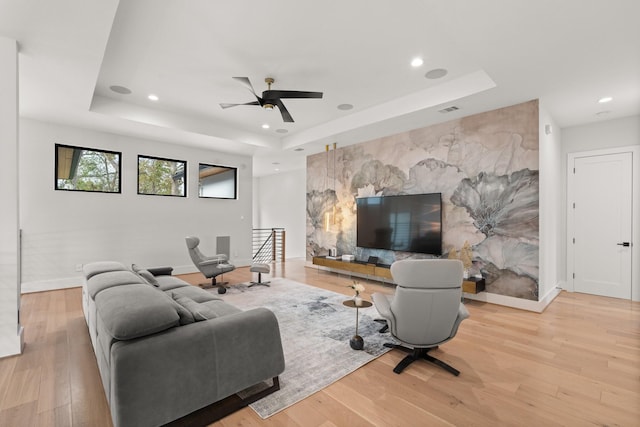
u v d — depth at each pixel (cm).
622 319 351
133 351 147
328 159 669
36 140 462
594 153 465
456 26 237
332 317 353
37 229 464
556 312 376
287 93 336
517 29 240
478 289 399
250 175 734
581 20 228
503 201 401
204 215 656
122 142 545
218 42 299
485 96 368
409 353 262
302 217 971
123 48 309
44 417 176
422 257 489
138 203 565
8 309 251
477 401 195
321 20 265
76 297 434
